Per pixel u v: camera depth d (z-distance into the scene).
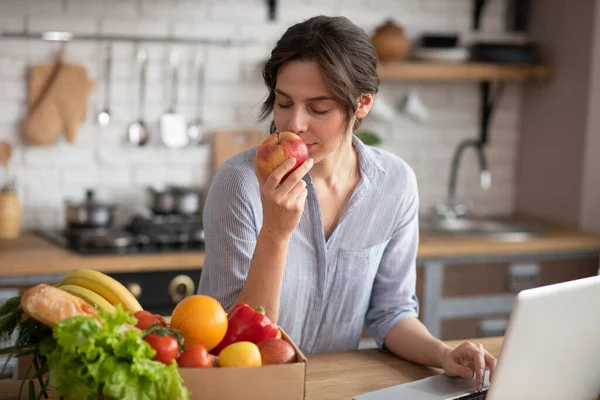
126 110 3.61
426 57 3.95
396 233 2.01
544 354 1.37
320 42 1.61
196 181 3.76
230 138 3.77
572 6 3.97
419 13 4.08
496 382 1.34
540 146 4.20
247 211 1.78
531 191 4.27
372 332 1.99
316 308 1.94
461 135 4.26
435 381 1.65
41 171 3.52
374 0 3.98
